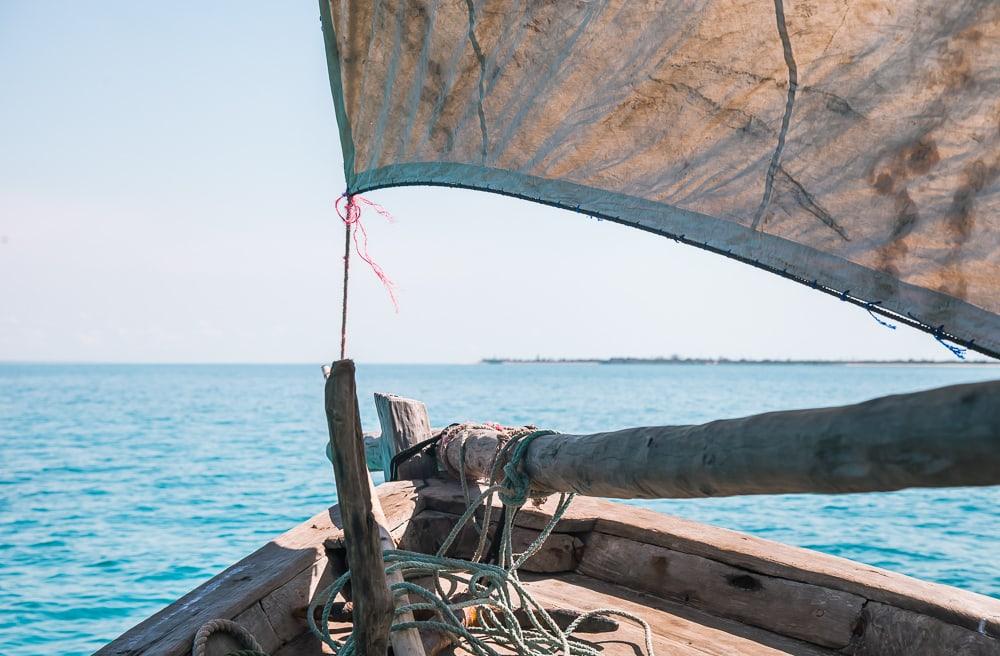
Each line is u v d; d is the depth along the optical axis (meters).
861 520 16.41
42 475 21.53
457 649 3.53
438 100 3.18
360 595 2.54
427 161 3.23
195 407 53.97
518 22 2.88
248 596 3.24
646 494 2.26
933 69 2.19
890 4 2.22
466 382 114.81
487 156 3.04
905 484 1.52
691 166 2.59
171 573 11.59
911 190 2.24
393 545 3.57
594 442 2.56
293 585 3.52
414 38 3.22
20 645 8.69
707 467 1.92
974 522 16.23
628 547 4.20
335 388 2.45
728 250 2.54
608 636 3.62
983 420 1.37
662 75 2.60
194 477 21.09
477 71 3.03
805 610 3.59
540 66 2.85
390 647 3.09
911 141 2.23
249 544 13.45
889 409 1.53
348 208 3.64
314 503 17.30
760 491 1.83
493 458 4.13
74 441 30.66
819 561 3.72
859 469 1.57
